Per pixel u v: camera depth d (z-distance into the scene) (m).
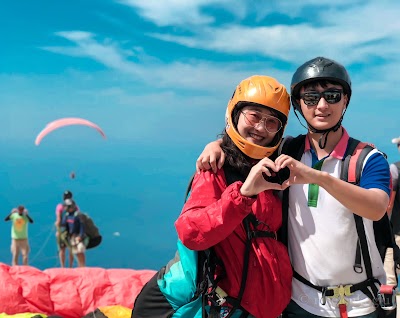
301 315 2.80
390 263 4.77
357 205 2.52
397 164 4.85
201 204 2.66
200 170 2.77
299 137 2.95
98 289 5.21
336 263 2.70
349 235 2.69
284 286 2.75
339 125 2.74
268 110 2.73
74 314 5.08
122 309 4.86
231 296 2.71
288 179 2.51
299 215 2.77
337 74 2.68
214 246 2.75
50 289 5.16
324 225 2.71
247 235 2.71
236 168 2.75
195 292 2.80
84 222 11.38
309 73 2.71
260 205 2.74
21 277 5.18
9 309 4.91
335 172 2.73
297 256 2.79
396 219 4.80
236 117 2.79
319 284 2.74
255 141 2.75
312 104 2.73
